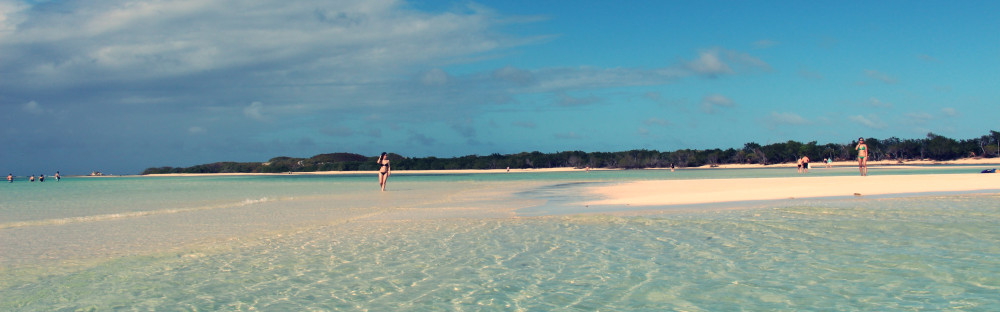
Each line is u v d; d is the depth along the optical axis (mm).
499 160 183375
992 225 11086
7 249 10078
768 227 11539
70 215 17219
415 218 14945
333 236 11398
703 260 8219
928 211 13914
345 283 7238
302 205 20609
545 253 9078
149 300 6512
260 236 11492
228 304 6312
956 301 5770
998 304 5625
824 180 28500
